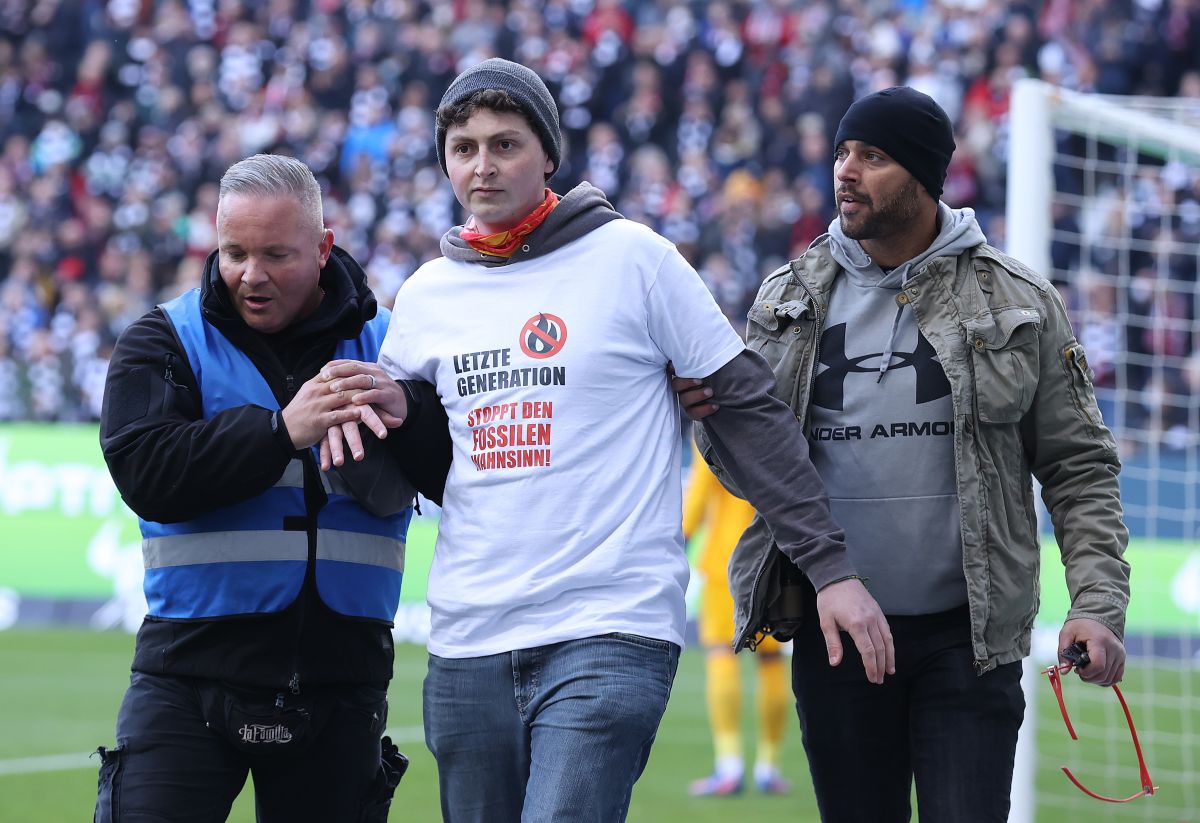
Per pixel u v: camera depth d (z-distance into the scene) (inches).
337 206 934.4
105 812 162.4
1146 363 660.1
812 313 175.0
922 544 169.0
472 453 161.3
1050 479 173.6
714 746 425.1
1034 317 167.6
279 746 165.2
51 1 1048.2
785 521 162.2
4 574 686.5
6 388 778.8
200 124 977.5
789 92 893.8
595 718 151.8
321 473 168.6
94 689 505.7
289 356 171.9
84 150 989.2
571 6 975.6
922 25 884.0
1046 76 848.9
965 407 167.0
